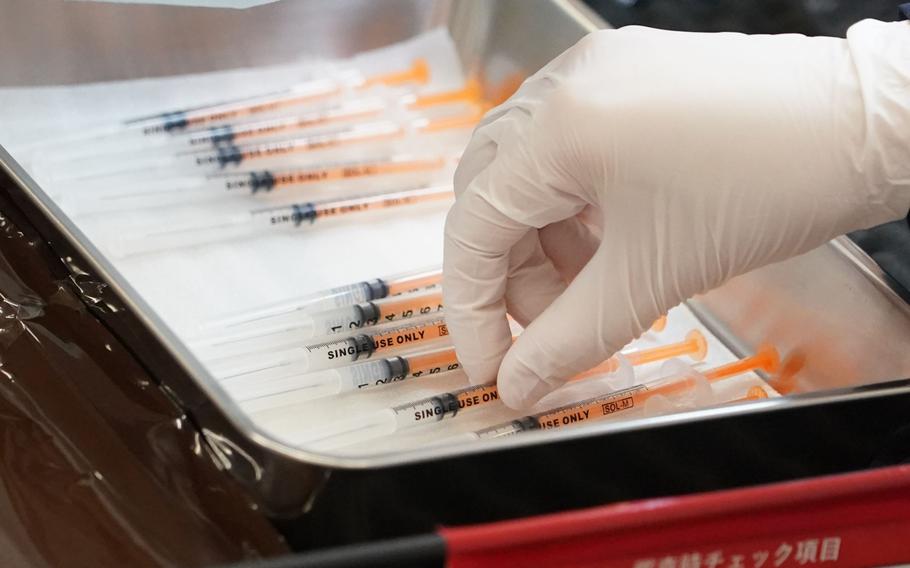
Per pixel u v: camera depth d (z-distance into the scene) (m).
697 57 0.56
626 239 0.56
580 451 0.52
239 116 0.66
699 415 0.53
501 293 0.58
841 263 0.60
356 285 0.61
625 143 0.55
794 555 0.50
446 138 0.69
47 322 0.54
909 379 0.56
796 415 0.54
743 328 0.63
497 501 0.52
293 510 0.51
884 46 0.56
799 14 0.71
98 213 0.62
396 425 0.57
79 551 0.51
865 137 0.55
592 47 0.57
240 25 0.66
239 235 0.62
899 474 0.50
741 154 0.55
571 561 0.48
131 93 0.66
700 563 0.49
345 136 0.67
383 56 0.70
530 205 0.56
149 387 0.53
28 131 0.63
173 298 0.60
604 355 0.57
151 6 0.64
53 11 0.63
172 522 0.52
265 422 0.57
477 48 0.70
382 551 0.47
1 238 0.56
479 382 0.59
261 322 0.59
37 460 0.52
